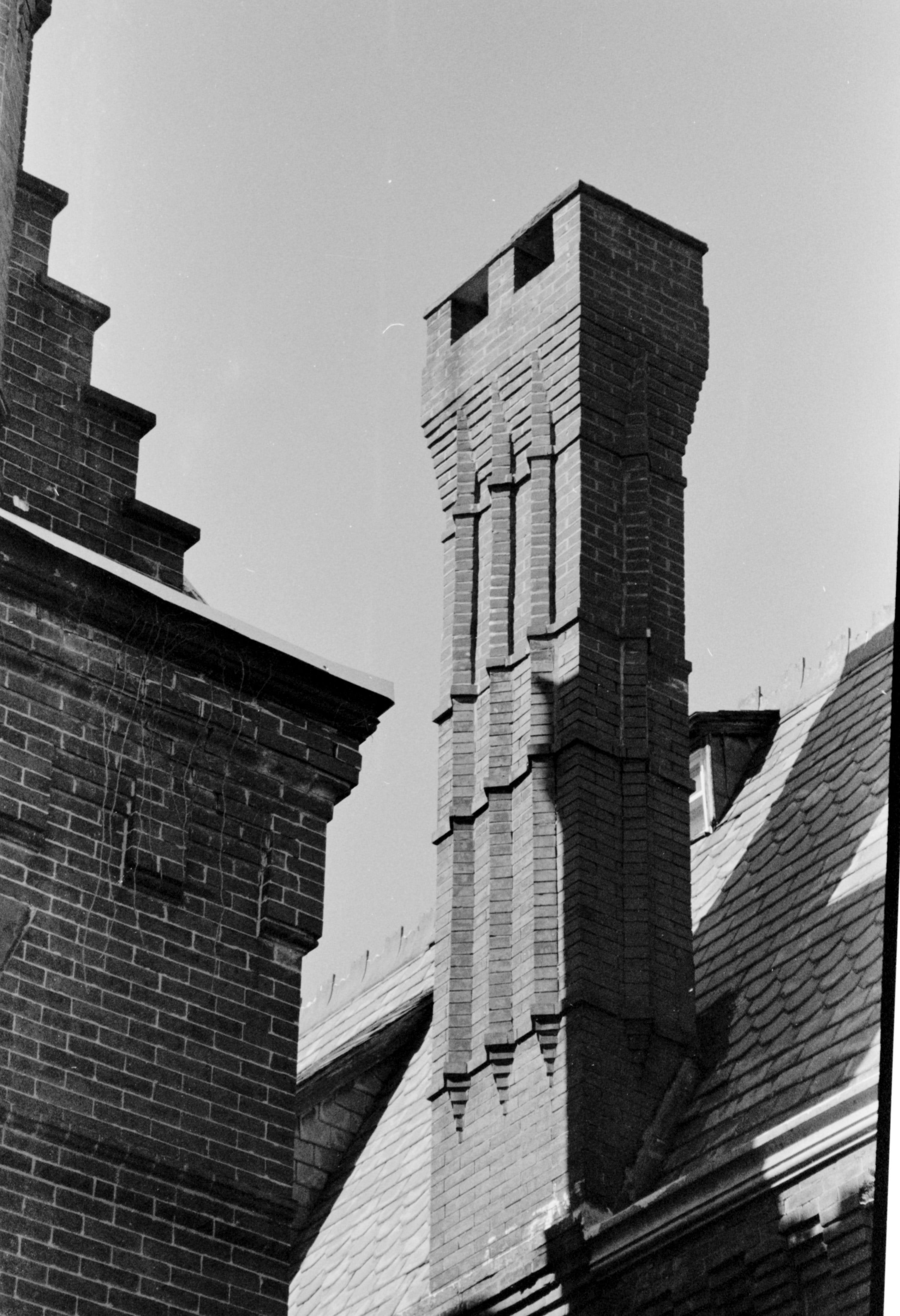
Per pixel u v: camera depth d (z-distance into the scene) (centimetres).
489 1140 1898
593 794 1991
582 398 2156
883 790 1977
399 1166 2144
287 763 1524
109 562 1477
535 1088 1881
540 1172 1831
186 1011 1403
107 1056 1358
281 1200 1385
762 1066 1802
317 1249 2166
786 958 1905
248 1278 1355
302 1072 2300
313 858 1508
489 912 1994
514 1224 1823
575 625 2061
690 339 2252
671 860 1994
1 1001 1331
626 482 2153
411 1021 2348
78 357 1592
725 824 2209
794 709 2277
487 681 2109
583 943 1911
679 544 2155
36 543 1451
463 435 2256
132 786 1446
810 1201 1569
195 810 1470
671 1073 1881
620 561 2119
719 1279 1612
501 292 2297
